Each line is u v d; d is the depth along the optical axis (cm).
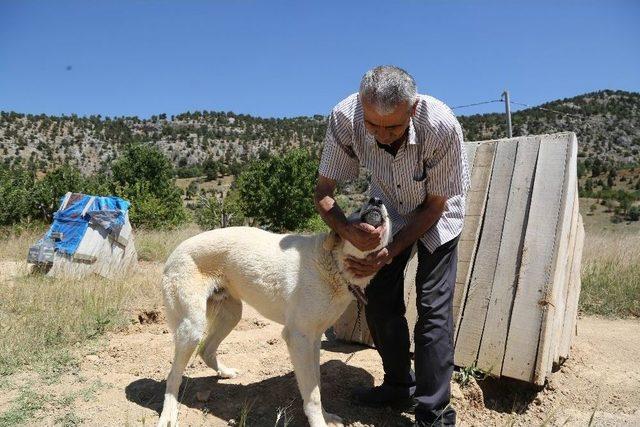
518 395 422
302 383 346
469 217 483
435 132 319
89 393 398
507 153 486
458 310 458
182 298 378
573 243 473
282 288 359
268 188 2980
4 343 478
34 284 737
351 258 331
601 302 711
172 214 2741
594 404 423
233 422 367
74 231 877
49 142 11375
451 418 353
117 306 629
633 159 9331
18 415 355
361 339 530
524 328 420
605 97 12025
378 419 387
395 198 363
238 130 14675
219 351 518
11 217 2395
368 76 294
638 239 1145
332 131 355
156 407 386
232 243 384
